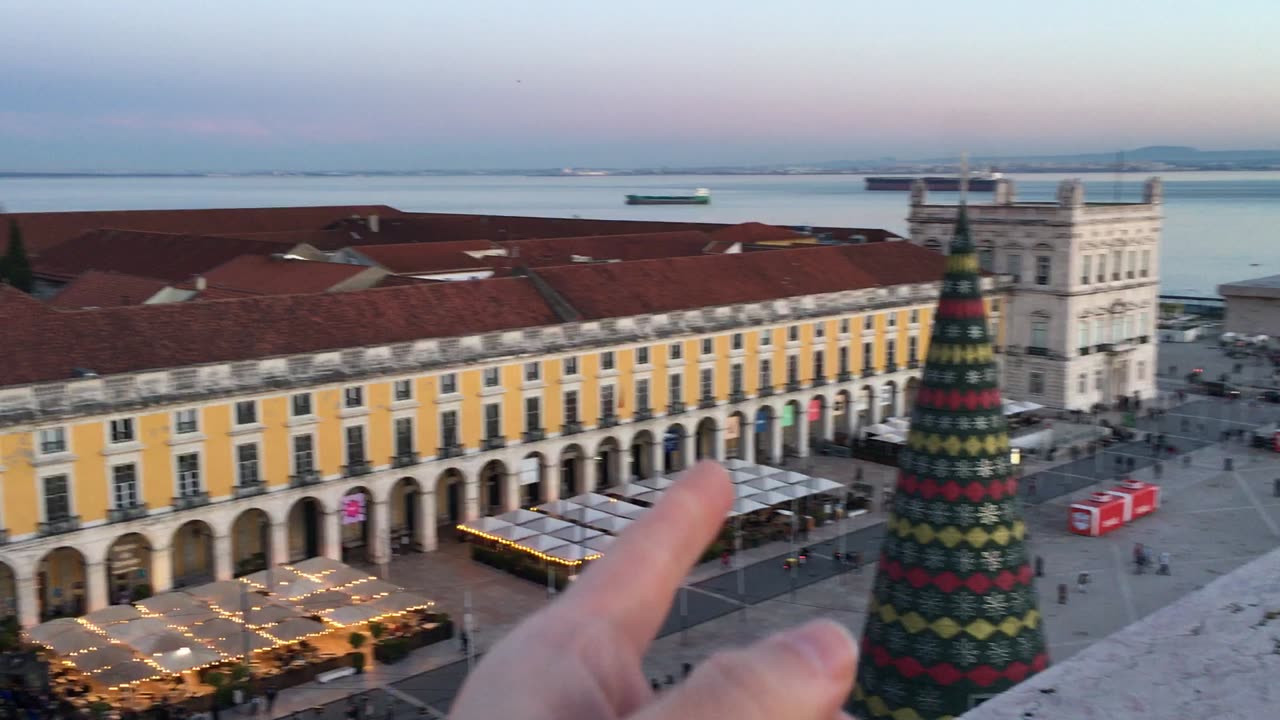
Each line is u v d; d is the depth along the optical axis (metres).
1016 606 32.19
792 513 89.88
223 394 75.50
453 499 94.75
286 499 79.31
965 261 32.62
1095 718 7.14
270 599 70.00
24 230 168.25
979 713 7.37
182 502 74.50
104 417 71.00
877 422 119.81
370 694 63.88
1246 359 166.00
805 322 111.50
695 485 4.39
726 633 72.38
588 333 94.88
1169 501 100.56
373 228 176.12
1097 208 131.50
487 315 92.50
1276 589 8.94
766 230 158.75
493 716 3.55
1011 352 135.00
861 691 33.38
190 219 183.75
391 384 83.62
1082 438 119.94
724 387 105.25
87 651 61.47
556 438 93.44
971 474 32.03
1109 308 135.12
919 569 32.34
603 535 81.00
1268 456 115.12
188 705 60.97
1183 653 7.92
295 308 84.19
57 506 70.00
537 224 186.50
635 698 3.78
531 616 4.04
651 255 144.50
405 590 79.31
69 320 75.19
